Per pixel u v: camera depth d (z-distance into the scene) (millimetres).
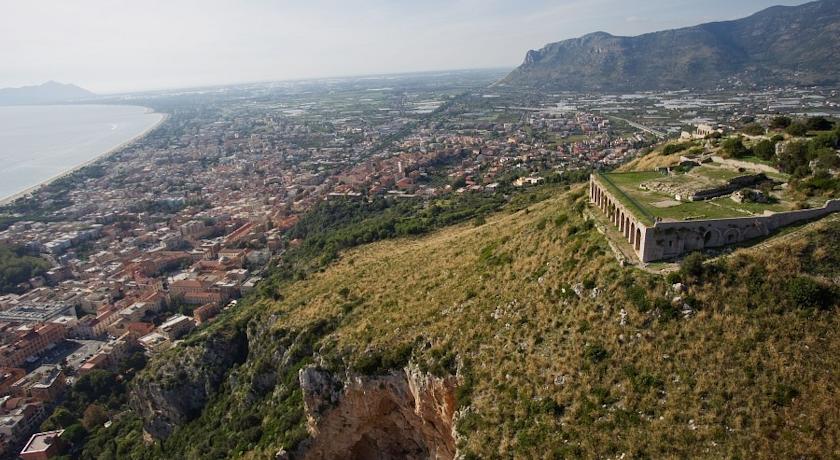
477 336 63500
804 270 49031
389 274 102625
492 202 188875
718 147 103875
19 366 158875
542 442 47625
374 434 75500
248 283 189625
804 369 42125
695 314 48969
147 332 174000
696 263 51438
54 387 143625
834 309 45406
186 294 193250
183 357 120188
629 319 51781
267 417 88812
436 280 85938
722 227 55812
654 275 53562
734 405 41906
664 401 44531
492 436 51625
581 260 62844
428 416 65375
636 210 62250
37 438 121938
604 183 77438
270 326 109250
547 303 61000
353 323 84812
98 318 180875
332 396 73938
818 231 52312
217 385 115875
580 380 50188
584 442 45250
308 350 89750
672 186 70688
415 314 75500
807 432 38531
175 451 105688
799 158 75188
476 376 58625
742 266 50844
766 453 38438
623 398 46531
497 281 72562
